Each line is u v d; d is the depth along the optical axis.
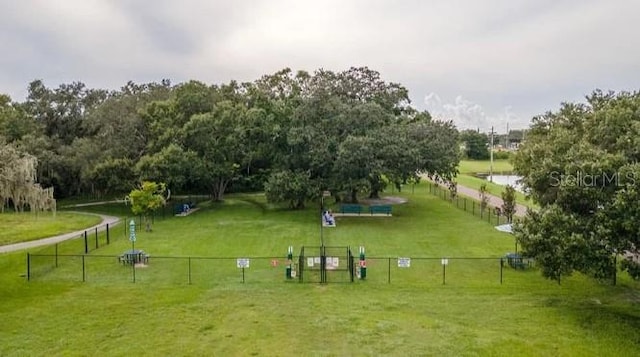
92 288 23.34
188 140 50.00
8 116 54.62
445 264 25.61
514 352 16.28
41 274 25.77
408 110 63.50
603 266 17.94
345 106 46.62
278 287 23.56
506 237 35.31
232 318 19.41
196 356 16.09
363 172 44.06
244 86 67.56
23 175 31.33
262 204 53.88
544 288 23.20
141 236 36.41
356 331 18.06
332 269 26.72
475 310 20.28
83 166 50.31
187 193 64.25
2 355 16.05
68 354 16.17
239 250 31.80
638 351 16.36
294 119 46.78
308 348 16.67
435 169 45.22
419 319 19.25
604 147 20.30
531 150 23.62
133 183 47.97
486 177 100.31
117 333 17.94
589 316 19.55
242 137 51.12
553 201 21.66
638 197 16.77
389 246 32.56
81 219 43.81
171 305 20.94
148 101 57.19
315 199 51.69
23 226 39.34
